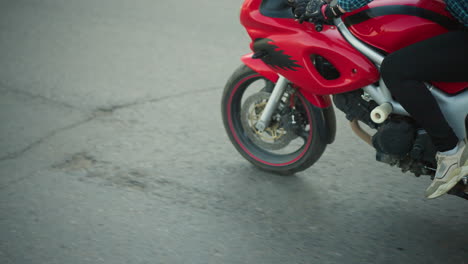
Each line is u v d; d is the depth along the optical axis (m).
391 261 2.69
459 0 2.28
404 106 2.54
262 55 3.08
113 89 5.15
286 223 3.03
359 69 2.70
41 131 4.24
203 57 6.07
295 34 2.90
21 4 8.80
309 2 2.71
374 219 3.05
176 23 7.43
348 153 3.82
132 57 6.11
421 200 3.22
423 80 2.48
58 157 3.81
